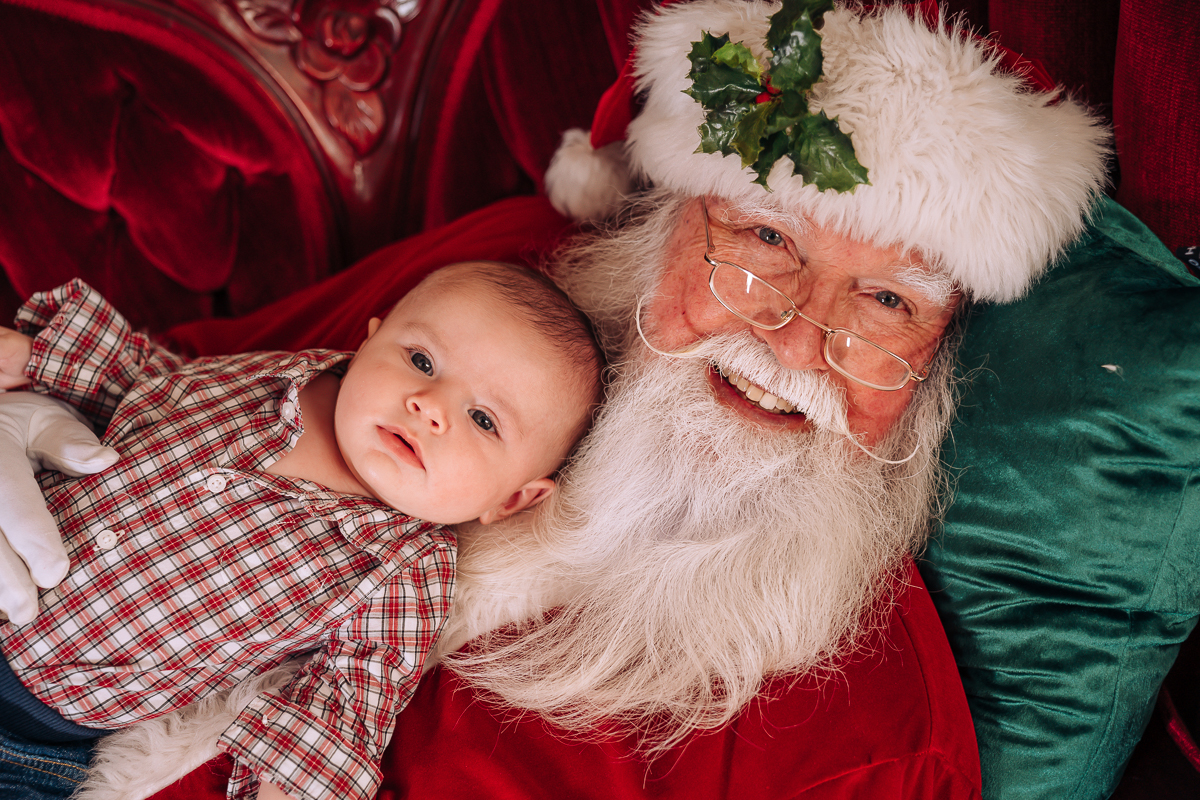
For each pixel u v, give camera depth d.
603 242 1.26
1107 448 0.91
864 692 0.95
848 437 1.02
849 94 0.88
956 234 0.90
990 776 0.97
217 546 0.94
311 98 1.61
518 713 0.99
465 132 1.67
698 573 1.03
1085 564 0.94
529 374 1.01
